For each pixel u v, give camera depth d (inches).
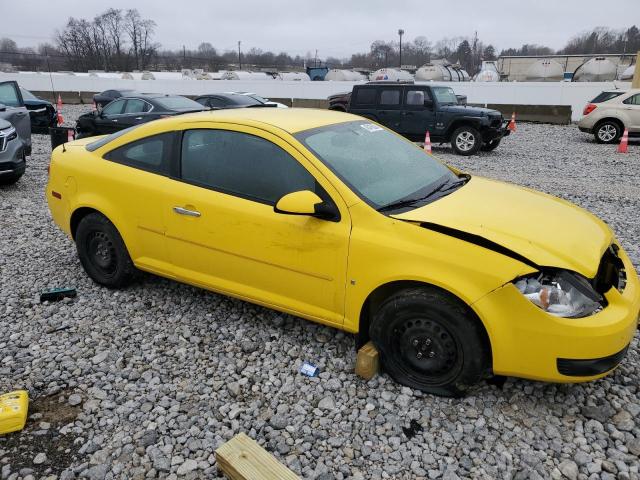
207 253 152.4
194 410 124.3
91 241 181.5
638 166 447.8
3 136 325.1
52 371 140.1
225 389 132.3
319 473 105.5
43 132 631.2
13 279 196.2
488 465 107.0
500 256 114.2
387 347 129.0
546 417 120.0
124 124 505.4
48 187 190.4
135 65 3107.8
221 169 149.0
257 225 139.9
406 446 112.3
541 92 907.4
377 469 106.8
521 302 111.3
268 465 102.0
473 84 944.3
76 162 179.3
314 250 132.2
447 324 118.6
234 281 151.6
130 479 105.3
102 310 171.9
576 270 114.2
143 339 155.1
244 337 154.8
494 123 523.5
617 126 597.3
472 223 122.8
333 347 148.4
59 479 105.0
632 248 224.8
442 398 125.8
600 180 386.0
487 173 418.9
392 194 136.2
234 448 105.8
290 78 1614.2
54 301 178.5
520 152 546.9
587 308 112.6
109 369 140.9
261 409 125.0
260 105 645.9
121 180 166.7
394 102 550.9
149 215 161.3
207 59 3597.4
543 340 111.1
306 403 126.3
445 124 530.3
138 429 118.6
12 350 149.7
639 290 127.1
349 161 141.3
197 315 167.8
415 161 159.9
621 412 120.6
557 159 493.7
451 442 113.0
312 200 126.3
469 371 119.1
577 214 143.6
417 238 120.9
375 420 120.0
